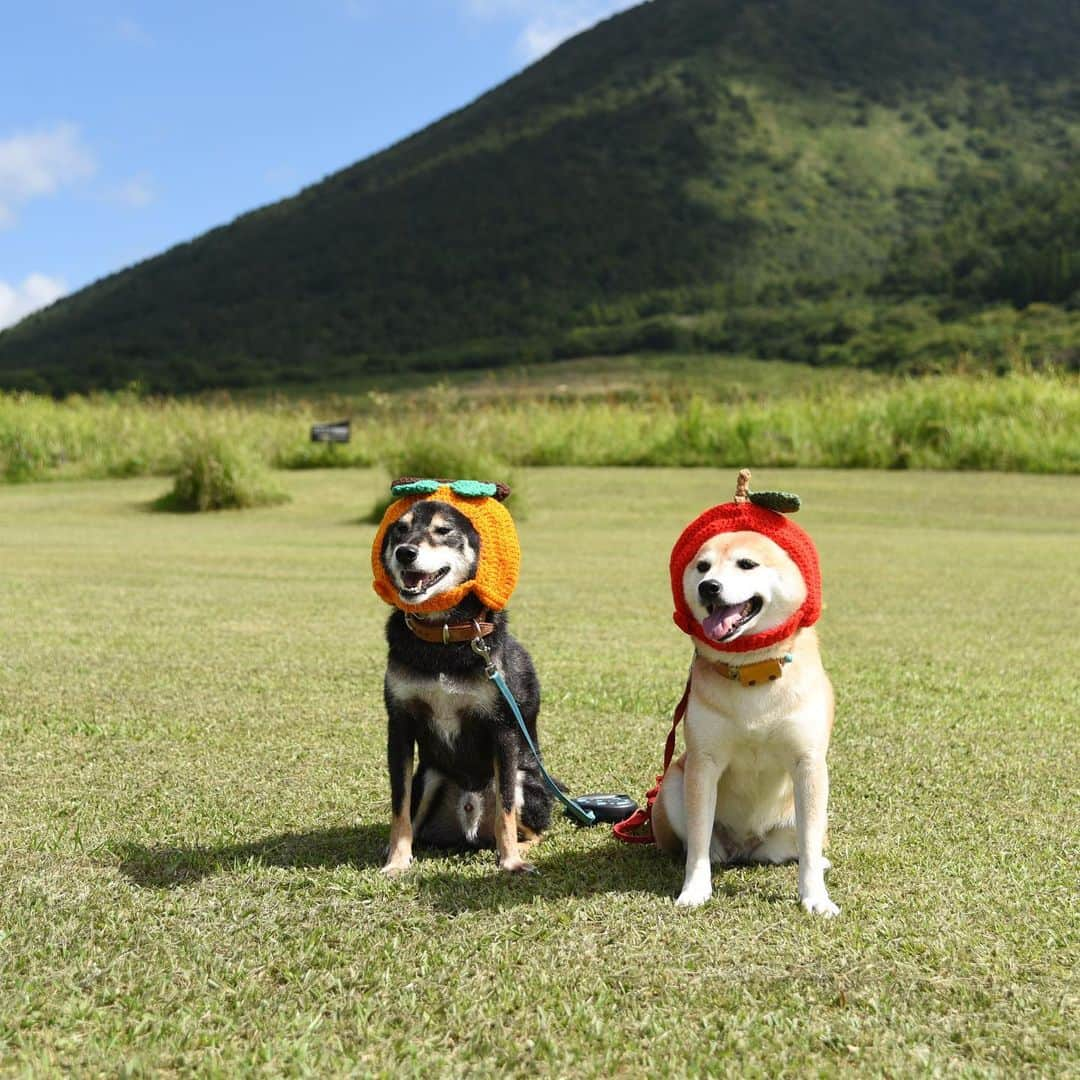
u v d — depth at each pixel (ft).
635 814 12.44
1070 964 8.82
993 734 16.58
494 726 11.46
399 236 477.77
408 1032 7.73
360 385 298.76
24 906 9.81
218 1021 7.84
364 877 10.78
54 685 18.85
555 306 421.18
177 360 337.31
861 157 533.14
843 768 14.82
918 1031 7.74
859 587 31.99
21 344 417.49
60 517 51.03
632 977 8.56
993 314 296.92
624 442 69.72
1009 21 640.58
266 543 42.04
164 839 11.89
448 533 10.93
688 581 10.65
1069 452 61.77
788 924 9.64
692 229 476.13
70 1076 7.13
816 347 306.35
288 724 16.65
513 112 597.52
